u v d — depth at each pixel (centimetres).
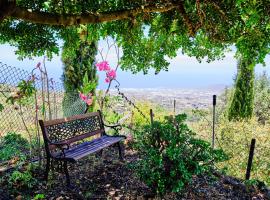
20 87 451
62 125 479
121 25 555
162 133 375
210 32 533
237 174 530
